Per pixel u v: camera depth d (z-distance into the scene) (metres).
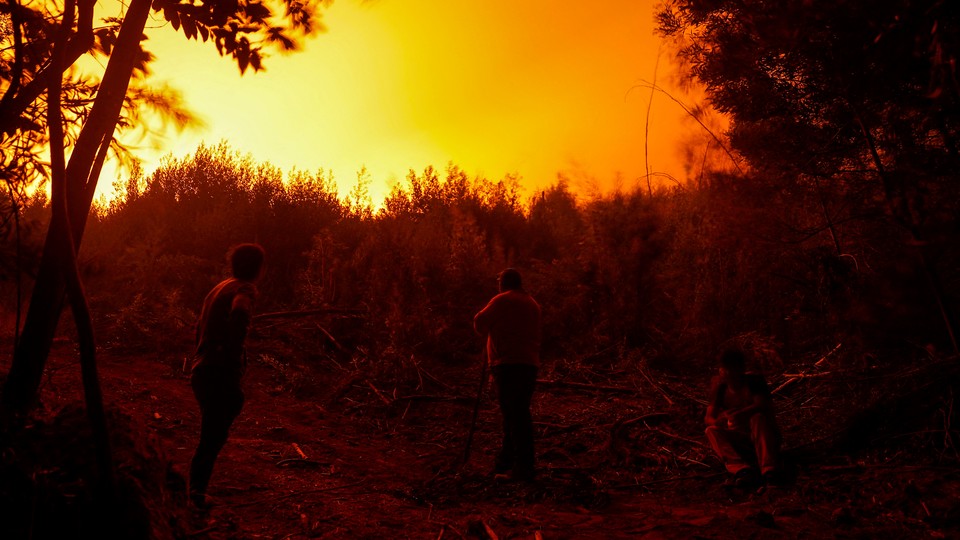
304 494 4.70
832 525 4.32
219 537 3.72
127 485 3.01
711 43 6.01
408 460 5.93
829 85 5.29
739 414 5.43
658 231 9.73
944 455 5.06
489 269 10.00
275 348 8.38
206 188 11.03
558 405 7.37
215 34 4.36
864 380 5.73
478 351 9.17
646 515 4.66
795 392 6.86
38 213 4.87
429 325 8.96
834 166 5.82
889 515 4.39
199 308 8.96
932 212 5.16
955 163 4.98
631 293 9.41
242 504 4.37
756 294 8.39
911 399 5.37
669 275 9.34
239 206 10.57
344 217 11.44
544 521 4.50
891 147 5.27
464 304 9.70
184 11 4.23
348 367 8.26
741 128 6.17
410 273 9.69
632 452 5.95
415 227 11.05
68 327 7.79
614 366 8.57
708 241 7.95
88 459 3.05
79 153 3.65
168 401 6.29
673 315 9.35
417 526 4.32
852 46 4.46
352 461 5.67
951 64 3.04
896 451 5.29
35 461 2.96
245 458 5.29
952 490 4.58
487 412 7.18
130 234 10.25
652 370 8.39
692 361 8.54
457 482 5.28
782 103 5.79
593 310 9.57
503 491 5.15
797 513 4.55
